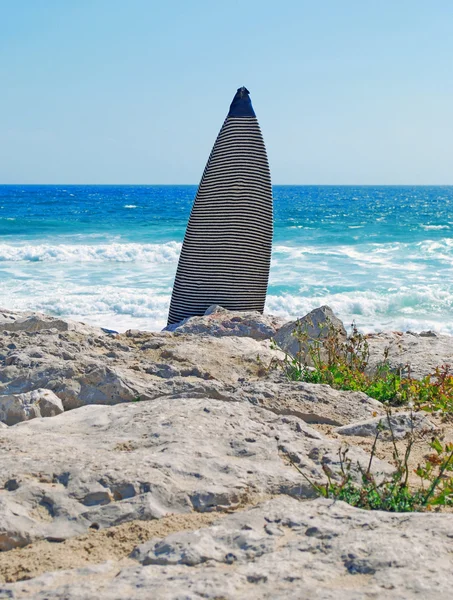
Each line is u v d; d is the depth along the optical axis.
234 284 8.80
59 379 5.02
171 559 2.35
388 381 5.64
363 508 2.97
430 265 24.42
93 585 2.15
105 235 35.31
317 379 5.66
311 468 3.30
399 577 2.14
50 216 48.75
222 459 3.26
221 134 8.70
